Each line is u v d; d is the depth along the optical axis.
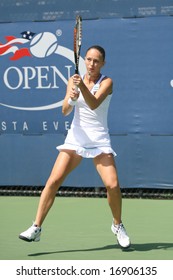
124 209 12.54
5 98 13.98
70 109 8.62
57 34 13.66
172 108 13.22
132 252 8.73
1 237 9.84
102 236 9.88
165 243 9.35
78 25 8.66
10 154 14.06
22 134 13.97
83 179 13.82
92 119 8.68
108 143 8.75
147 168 13.44
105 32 13.42
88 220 11.34
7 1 13.83
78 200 13.68
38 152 13.92
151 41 13.24
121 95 13.42
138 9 13.26
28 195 14.39
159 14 13.18
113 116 13.48
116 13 13.36
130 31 13.32
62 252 8.76
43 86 13.80
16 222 11.22
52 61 13.72
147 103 13.32
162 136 13.31
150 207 12.73
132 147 13.45
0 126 14.06
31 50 13.80
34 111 13.87
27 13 13.78
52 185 8.62
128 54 13.35
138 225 10.86
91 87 8.64
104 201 13.52
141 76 13.32
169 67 13.20
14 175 14.09
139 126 13.40
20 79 13.90
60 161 8.69
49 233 10.16
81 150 8.64
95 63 8.52
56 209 12.59
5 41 13.92
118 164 13.55
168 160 13.32
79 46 8.66
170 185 13.38
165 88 13.23
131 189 13.88
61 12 13.62
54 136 13.80
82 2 13.48
